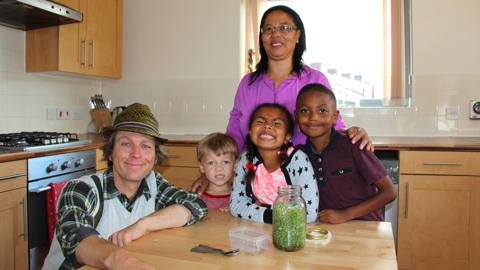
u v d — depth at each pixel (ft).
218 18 11.46
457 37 9.96
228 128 6.53
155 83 12.07
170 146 9.92
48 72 10.14
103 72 11.25
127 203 4.14
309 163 4.33
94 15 10.78
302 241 3.11
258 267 2.80
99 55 11.03
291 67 5.99
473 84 9.93
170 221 3.74
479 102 9.85
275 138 4.51
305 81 5.87
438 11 10.02
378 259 2.93
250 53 11.43
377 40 10.62
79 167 8.55
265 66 6.11
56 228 3.78
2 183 6.79
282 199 3.15
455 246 8.17
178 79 11.87
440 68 10.07
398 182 8.32
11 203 6.97
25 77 9.97
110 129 4.10
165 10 11.90
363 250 3.12
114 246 3.09
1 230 6.82
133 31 12.21
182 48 11.80
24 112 9.95
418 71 10.18
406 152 8.25
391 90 10.53
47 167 7.68
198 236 3.52
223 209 4.73
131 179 4.04
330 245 3.23
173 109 11.94
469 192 8.05
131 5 12.18
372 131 10.56
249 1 11.47
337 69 10.89
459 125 10.05
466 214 8.09
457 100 10.02
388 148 8.29
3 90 9.40
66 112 11.23
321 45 10.97
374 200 4.30
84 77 11.78
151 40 12.05
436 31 10.05
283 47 5.70
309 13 11.03
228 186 5.98
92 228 3.53
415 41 10.14
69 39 9.95
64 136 8.87
